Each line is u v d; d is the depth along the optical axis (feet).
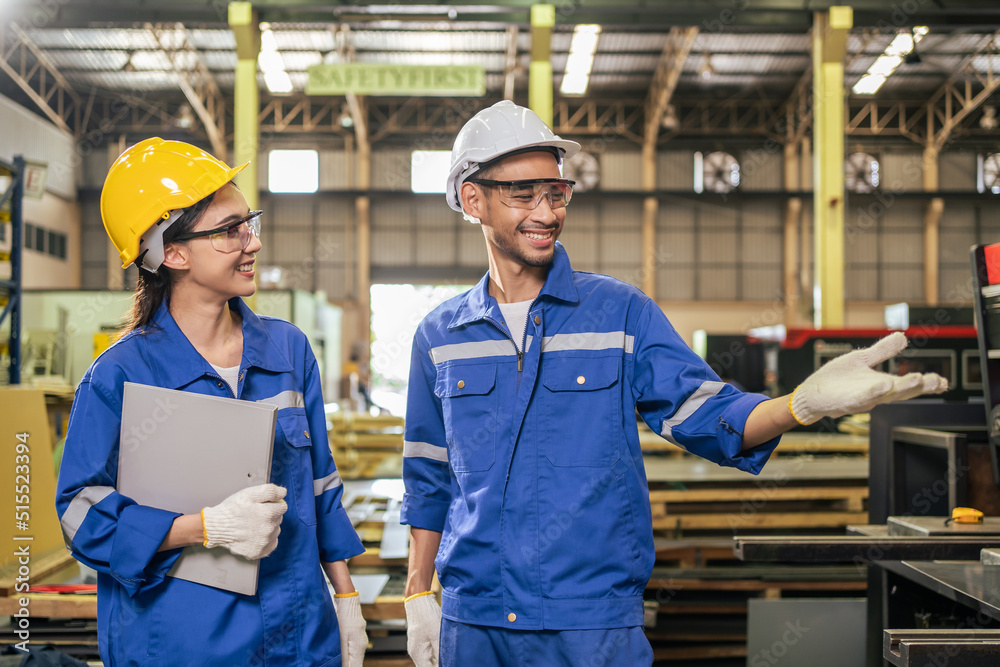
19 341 18.39
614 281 5.25
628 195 61.82
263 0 34.35
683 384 4.64
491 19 35.14
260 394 4.76
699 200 61.77
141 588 4.16
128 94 61.62
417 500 5.57
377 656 9.03
